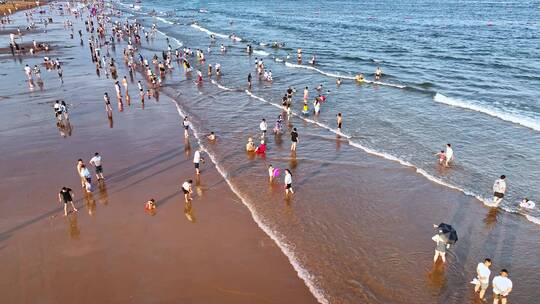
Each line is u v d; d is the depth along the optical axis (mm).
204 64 53094
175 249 16953
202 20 111875
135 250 16891
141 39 76312
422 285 15156
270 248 17062
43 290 14742
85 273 15586
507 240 17844
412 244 17516
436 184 22359
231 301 14273
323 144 27734
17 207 19906
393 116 32844
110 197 20906
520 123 30812
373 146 27172
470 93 39250
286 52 61656
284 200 20797
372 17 113562
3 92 39031
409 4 155375
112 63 48406
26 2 151500
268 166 24562
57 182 22266
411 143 27609
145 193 21344
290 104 34562
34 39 72750
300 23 101688
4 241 17406
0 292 14641
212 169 24031
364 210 20000
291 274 15570
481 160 25219
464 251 17156
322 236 17953
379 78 44781
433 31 83375
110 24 98250
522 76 45219
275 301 14281
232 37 74438
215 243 17359
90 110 34188
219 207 20078
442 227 16047
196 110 34656
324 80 44375
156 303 14188
